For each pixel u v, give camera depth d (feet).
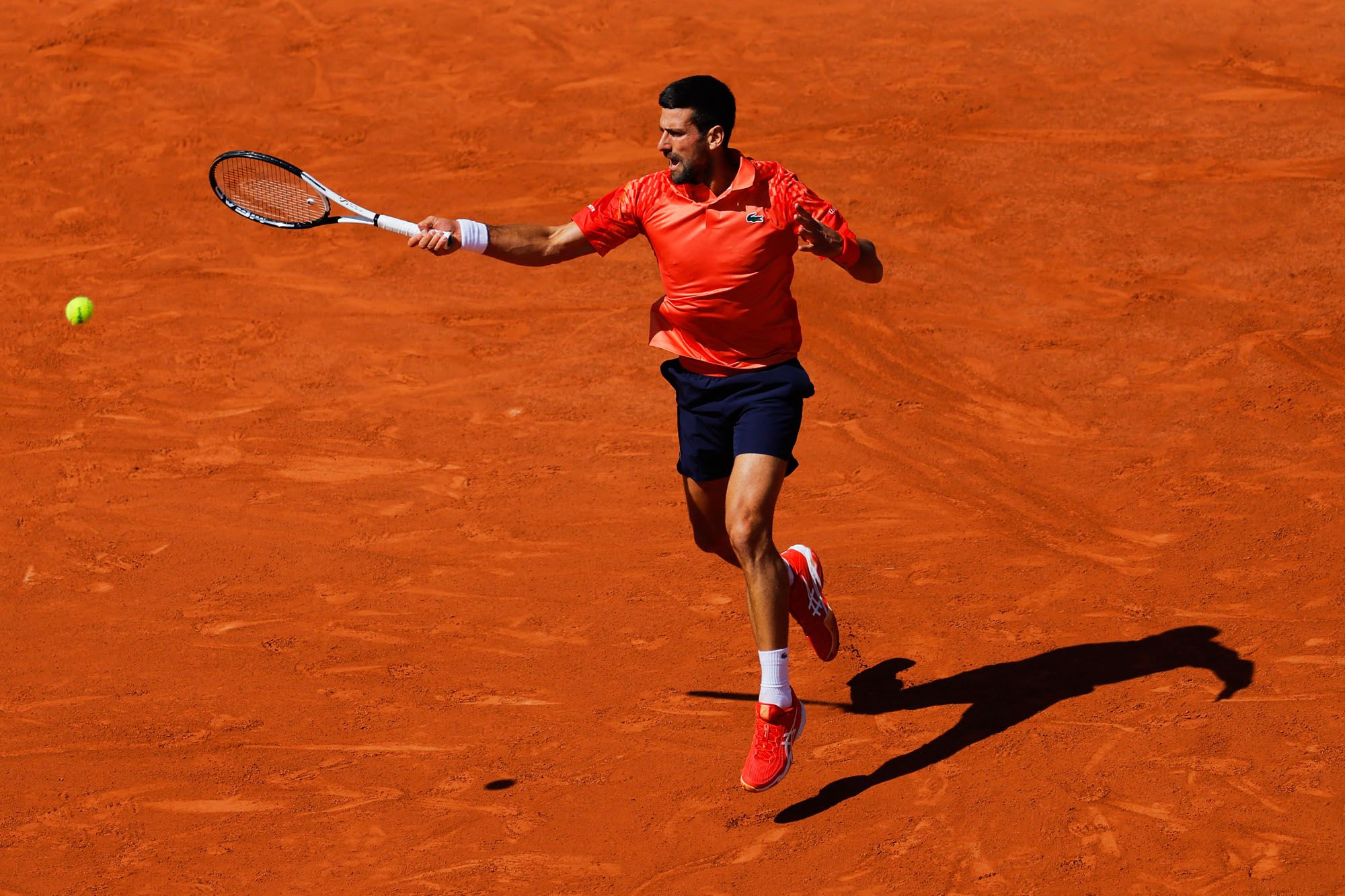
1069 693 66.33
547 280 121.39
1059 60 163.12
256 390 104.06
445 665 71.20
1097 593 74.95
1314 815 56.95
